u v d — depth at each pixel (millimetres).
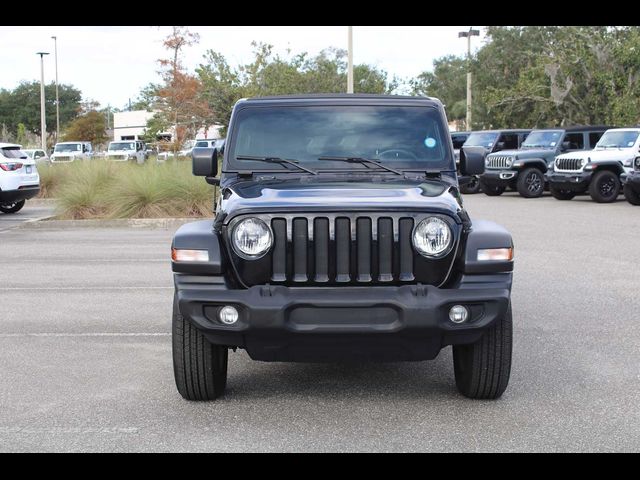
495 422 5109
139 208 18203
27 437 4871
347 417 5227
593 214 18938
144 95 46219
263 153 6320
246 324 4949
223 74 42812
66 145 48562
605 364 6410
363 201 5129
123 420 5176
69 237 15602
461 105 67438
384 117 6402
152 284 10266
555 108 38344
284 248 5078
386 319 4957
